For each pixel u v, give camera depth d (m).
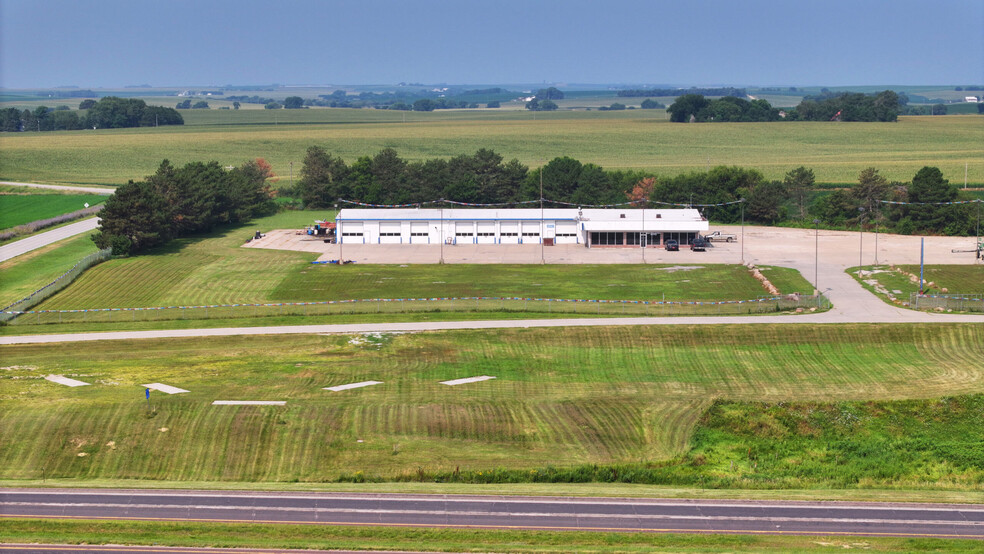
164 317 90.75
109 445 58.31
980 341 80.25
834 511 48.50
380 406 64.75
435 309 92.31
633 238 133.12
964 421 64.31
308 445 58.69
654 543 44.56
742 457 59.19
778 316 88.44
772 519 47.44
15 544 43.91
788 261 118.38
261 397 66.50
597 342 80.88
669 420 63.28
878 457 59.66
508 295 100.06
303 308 93.19
